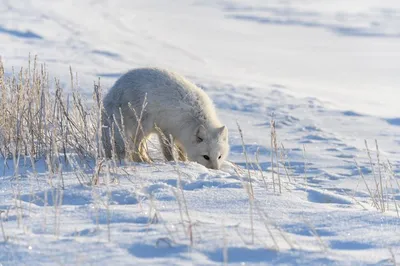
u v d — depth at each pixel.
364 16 78.62
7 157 11.55
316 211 7.56
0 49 33.62
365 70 40.28
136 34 51.34
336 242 6.22
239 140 16.52
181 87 12.98
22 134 11.52
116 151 12.02
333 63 43.22
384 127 20.23
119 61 34.56
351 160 14.38
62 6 62.31
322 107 23.47
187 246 5.68
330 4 96.50
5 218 6.77
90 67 30.33
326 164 13.77
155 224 6.41
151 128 12.80
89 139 11.30
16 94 12.20
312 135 17.84
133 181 9.43
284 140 16.98
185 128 12.96
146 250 5.60
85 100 13.70
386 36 60.28
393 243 6.21
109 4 77.19
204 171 10.83
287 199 8.32
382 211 7.88
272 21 71.25
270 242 5.94
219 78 31.34
